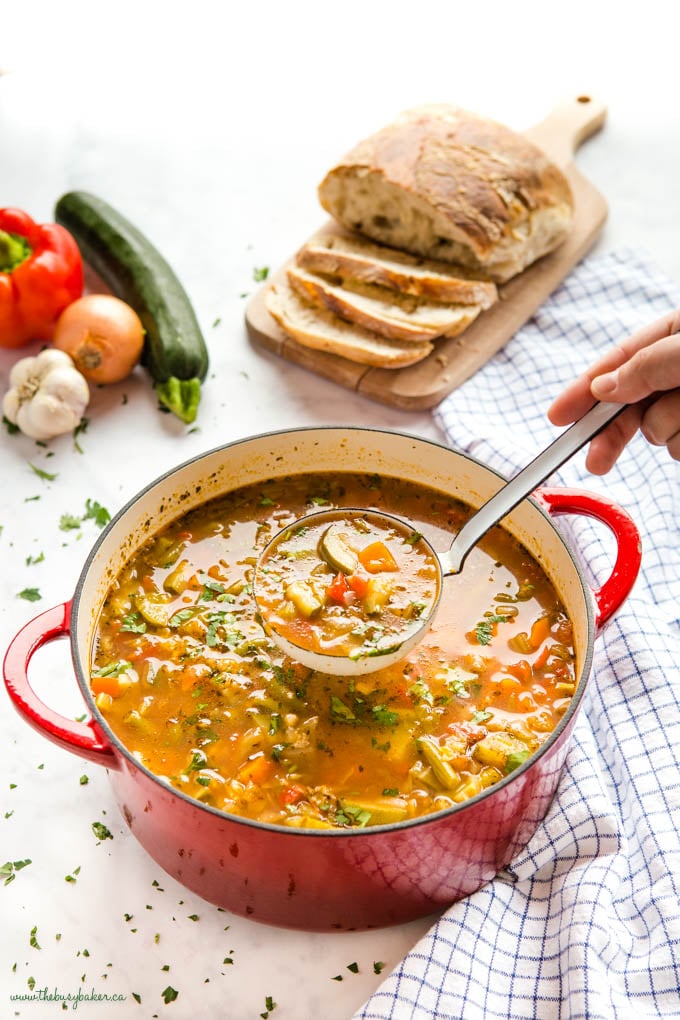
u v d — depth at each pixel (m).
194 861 0.83
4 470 1.12
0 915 0.88
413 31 1.55
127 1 1.58
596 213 1.28
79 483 1.11
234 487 0.97
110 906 0.88
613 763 0.94
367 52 1.52
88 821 0.92
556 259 1.25
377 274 1.17
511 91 1.47
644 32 1.54
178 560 0.95
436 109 1.26
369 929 0.85
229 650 0.90
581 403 0.97
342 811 0.84
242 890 0.83
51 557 1.06
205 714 0.88
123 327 1.15
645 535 1.05
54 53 1.50
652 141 1.39
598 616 0.88
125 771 0.81
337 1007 0.84
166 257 1.28
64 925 0.88
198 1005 0.84
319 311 1.19
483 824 0.81
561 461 0.88
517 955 0.85
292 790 0.85
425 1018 0.82
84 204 1.25
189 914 0.88
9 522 1.08
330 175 1.25
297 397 1.17
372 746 0.86
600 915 0.85
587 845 0.89
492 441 1.10
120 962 0.86
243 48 1.52
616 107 1.43
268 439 0.96
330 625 0.86
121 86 1.46
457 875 0.84
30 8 1.56
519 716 0.88
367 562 0.88
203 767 0.86
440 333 1.16
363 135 1.41
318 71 1.49
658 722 0.94
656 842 0.89
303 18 1.56
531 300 1.21
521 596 0.92
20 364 1.14
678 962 0.84
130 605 0.92
